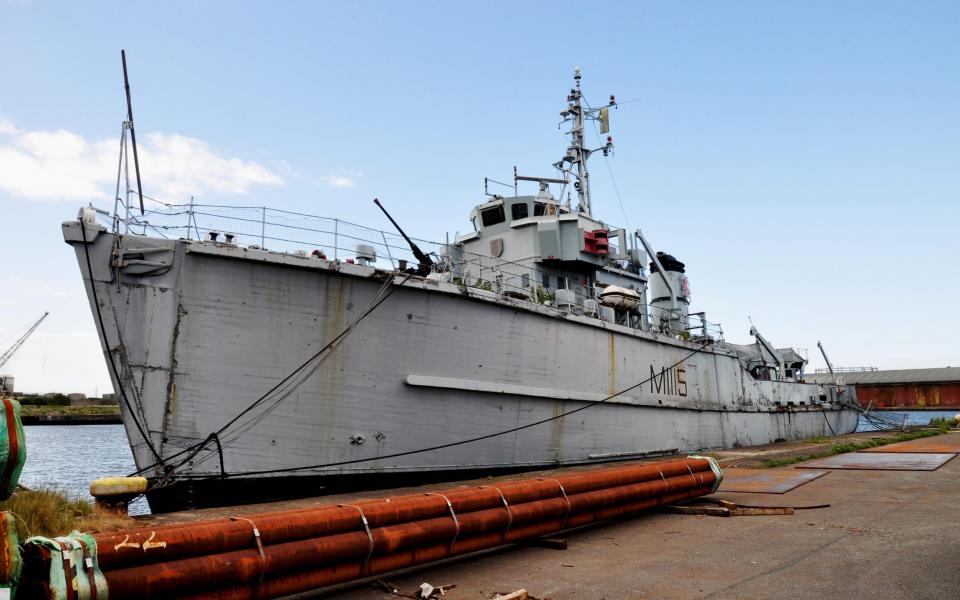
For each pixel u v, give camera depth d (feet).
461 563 27.09
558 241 67.92
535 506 29.17
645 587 22.90
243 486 40.83
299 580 20.94
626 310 69.10
